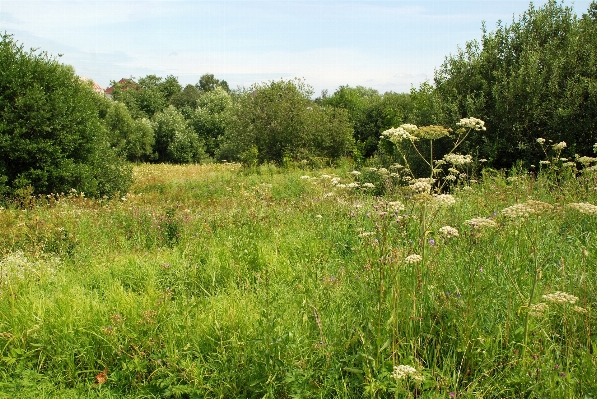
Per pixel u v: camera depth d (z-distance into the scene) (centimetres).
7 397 327
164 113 4281
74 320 392
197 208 948
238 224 721
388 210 386
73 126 1233
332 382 296
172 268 521
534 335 308
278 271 498
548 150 1102
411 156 1295
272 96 2464
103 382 349
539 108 1097
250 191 1205
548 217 508
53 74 1246
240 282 475
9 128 1122
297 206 822
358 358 304
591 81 1048
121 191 1390
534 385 261
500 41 1262
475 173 1121
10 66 1160
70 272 550
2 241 655
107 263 576
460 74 1290
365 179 1254
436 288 349
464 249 406
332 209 732
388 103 2684
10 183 1153
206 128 4269
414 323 318
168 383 324
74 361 365
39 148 1157
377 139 2594
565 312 309
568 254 439
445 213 541
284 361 311
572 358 287
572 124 1057
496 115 1179
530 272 394
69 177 1195
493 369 292
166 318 386
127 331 374
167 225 762
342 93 3362
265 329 323
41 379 350
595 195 611
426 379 282
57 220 758
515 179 718
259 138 2464
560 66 1105
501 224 445
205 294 479
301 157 2328
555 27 1200
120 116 3547
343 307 365
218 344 351
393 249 360
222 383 317
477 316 319
